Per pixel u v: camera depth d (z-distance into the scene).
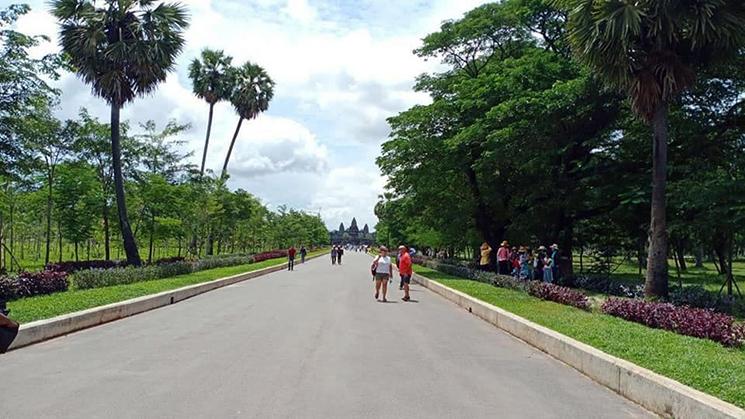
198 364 8.51
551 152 22.06
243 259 42.56
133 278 21.19
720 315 10.87
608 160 22.05
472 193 30.52
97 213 27.30
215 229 43.22
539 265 22.91
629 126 20.84
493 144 23.12
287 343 10.39
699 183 16.56
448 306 17.72
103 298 14.90
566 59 24.30
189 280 22.95
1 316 4.88
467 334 12.08
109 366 8.32
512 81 23.44
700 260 44.56
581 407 6.62
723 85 18.48
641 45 14.21
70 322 11.40
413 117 29.98
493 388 7.39
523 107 21.52
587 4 14.02
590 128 22.59
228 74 48.09
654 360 7.82
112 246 37.69
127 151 28.67
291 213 89.38
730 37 13.43
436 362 8.99
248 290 22.30
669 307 11.81
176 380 7.49
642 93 14.29
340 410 6.21
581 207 23.09
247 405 6.35
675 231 17.73
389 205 40.34
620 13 13.29
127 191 28.67
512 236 30.39
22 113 17.53
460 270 29.55
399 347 10.23
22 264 31.92
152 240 30.12
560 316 12.77
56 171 25.02
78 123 26.23
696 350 8.73
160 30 24.78
